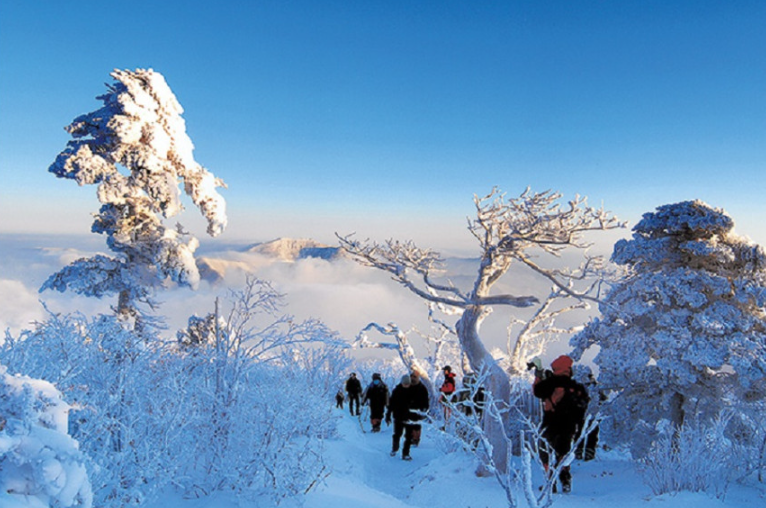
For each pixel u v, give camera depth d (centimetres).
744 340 816
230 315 649
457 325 837
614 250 970
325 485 581
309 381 833
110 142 1337
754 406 802
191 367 629
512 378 1128
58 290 1293
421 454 1075
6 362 498
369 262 877
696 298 840
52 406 317
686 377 822
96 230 1384
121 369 545
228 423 561
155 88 1382
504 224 825
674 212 924
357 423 1550
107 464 467
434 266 873
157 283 1345
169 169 1415
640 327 910
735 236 902
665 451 694
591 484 748
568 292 819
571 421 700
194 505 491
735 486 675
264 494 520
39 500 277
